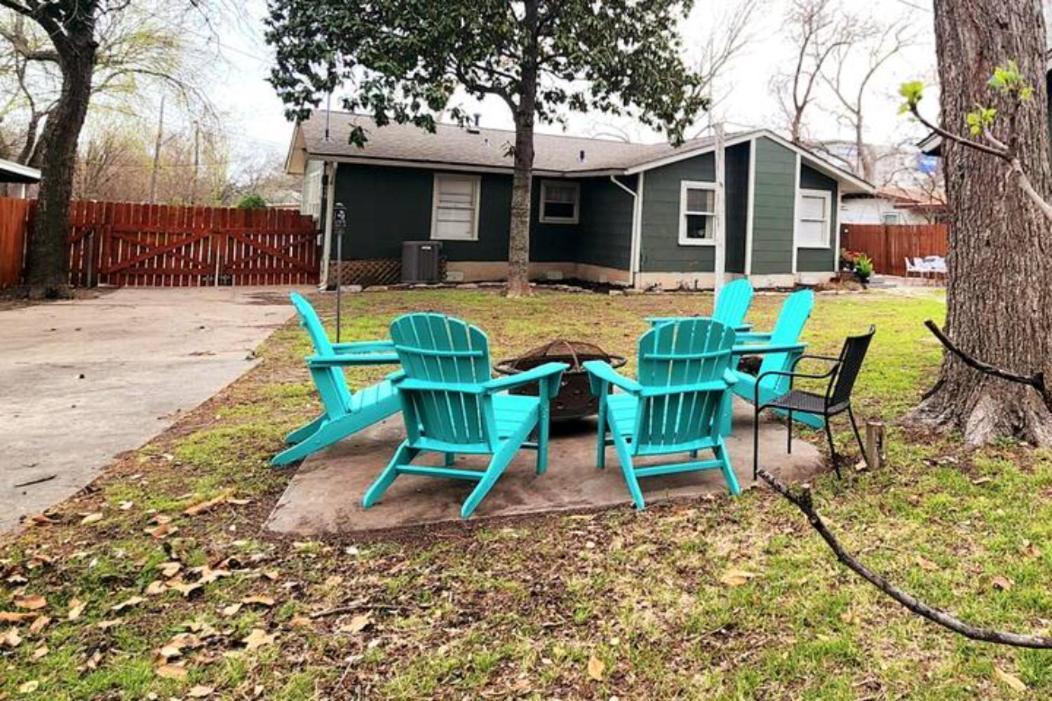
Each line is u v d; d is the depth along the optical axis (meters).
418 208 14.15
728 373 3.18
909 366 6.00
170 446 3.89
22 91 14.89
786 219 14.15
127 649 1.98
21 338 7.38
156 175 24.97
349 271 13.65
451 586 2.34
